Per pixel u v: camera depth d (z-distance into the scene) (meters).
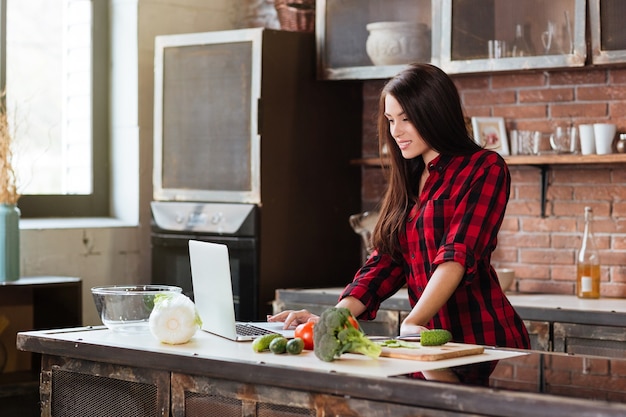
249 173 5.30
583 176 5.18
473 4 5.06
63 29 5.88
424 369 2.39
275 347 2.63
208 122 5.43
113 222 5.88
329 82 5.64
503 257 5.43
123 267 5.80
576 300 4.88
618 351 4.38
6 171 5.07
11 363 5.34
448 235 3.04
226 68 5.37
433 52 5.17
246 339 2.88
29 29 5.75
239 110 5.32
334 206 5.69
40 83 5.80
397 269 3.38
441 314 3.20
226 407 2.60
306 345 2.73
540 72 5.21
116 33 5.96
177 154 5.55
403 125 3.18
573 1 4.78
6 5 5.62
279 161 5.38
